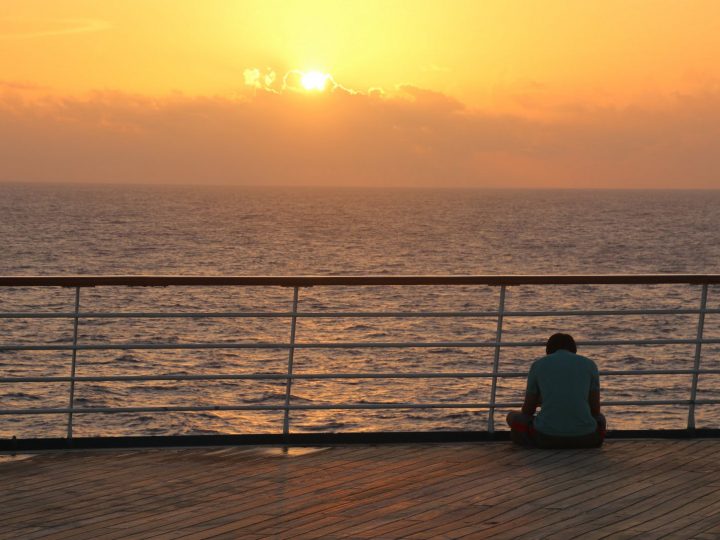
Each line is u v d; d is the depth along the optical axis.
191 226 128.38
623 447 6.13
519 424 6.08
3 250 79.56
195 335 36.88
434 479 5.32
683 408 23.50
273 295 50.81
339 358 31.28
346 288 55.16
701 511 4.75
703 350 33.31
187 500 4.88
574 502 4.89
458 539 4.29
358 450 5.94
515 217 179.62
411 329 39.78
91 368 28.55
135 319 40.38
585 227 140.38
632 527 4.47
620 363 30.88
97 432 21.27
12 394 24.70
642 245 101.81
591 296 53.56
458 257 84.25
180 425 21.98
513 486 5.18
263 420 22.55
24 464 5.52
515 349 32.22
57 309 42.84
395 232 122.44
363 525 4.48
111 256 78.00
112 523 4.49
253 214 179.50
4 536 4.28
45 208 179.00
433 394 24.94
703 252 92.94
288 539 4.27
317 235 113.12
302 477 5.33
